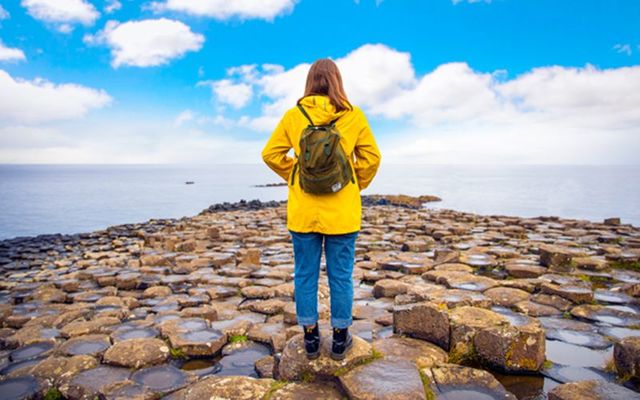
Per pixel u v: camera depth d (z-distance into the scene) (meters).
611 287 5.77
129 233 14.53
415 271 6.88
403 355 3.27
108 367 3.40
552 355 3.53
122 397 2.86
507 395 2.71
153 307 5.45
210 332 4.15
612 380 3.06
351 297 2.78
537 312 4.62
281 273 7.06
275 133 2.70
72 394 3.00
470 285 5.55
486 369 3.27
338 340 2.80
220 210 23.67
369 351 2.98
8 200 41.22
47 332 4.38
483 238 10.44
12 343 4.09
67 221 25.09
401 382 2.65
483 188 53.62
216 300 5.79
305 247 2.67
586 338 3.90
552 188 52.53
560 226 12.79
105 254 9.92
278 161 2.72
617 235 10.78
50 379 3.21
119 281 6.74
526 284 5.57
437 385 2.81
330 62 2.70
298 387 2.73
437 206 28.91
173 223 17.20
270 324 4.55
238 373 3.49
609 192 43.56
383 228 12.85
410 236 11.08
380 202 29.44
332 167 2.40
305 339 2.83
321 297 5.42
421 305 3.61
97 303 5.61
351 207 2.58
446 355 3.34
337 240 2.63
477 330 3.34
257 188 64.50
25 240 13.88
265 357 3.65
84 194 50.19
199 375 3.45
